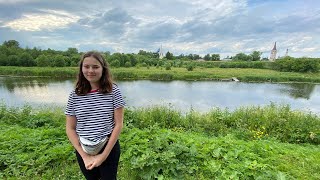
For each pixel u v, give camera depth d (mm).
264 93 29469
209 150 4590
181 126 8641
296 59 68500
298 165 4461
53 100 20203
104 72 2441
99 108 2441
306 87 37500
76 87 2467
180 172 3938
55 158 4250
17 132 5598
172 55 133500
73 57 72938
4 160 4133
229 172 3895
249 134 7406
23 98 21094
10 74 49312
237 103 21734
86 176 2742
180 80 45844
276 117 8414
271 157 4637
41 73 47812
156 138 4766
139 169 3908
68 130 2570
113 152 2639
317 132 7246
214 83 41250
